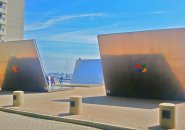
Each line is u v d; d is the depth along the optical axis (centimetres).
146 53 1838
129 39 1844
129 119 1027
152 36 1755
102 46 1986
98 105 1462
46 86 2373
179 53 1717
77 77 4062
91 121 981
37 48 2205
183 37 1667
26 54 2266
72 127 940
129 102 1655
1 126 931
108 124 930
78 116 1092
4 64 2492
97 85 3441
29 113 1187
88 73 4019
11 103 1530
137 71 1930
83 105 1452
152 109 1324
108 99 1828
